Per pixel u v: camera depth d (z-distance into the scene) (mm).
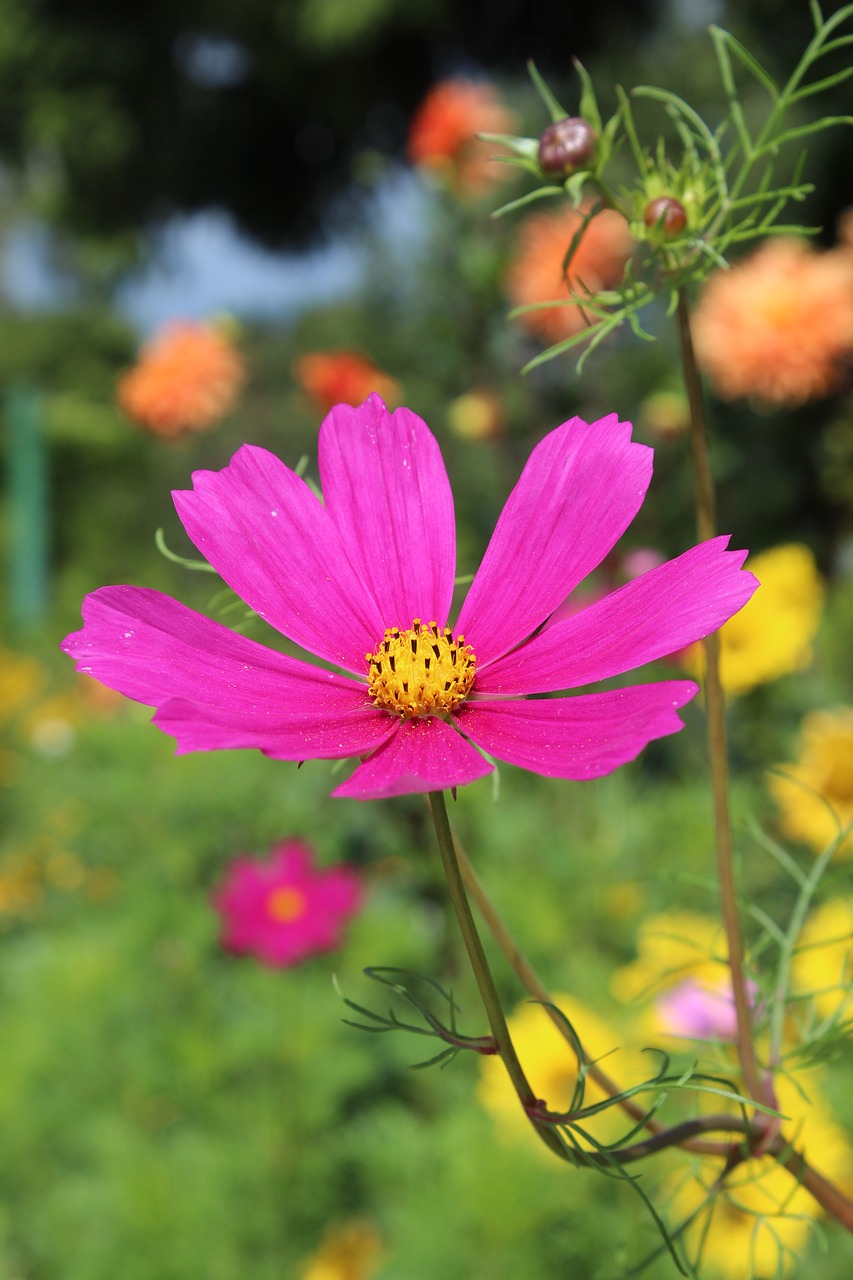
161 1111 667
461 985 725
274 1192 627
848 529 1774
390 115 2781
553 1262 541
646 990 351
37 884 986
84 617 281
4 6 2775
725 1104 509
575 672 283
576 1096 253
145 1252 595
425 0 2459
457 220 1188
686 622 258
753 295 930
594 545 306
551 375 1257
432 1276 547
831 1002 516
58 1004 703
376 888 855
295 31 2602
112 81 2830
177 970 726
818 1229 301
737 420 1809
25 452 2246
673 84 1982
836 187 1889
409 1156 617
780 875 702
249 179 2986
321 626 317
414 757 271
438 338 1265
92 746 945
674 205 318
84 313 3887
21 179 3238
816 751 649
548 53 2617
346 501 328
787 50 1897
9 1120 653
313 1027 672
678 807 750
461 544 1171
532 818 797
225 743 229
